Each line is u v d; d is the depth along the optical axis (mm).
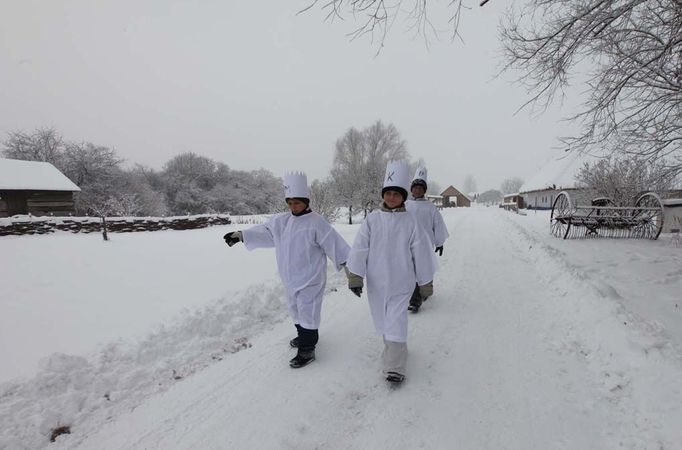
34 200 23000
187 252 8828
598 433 2436
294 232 3553
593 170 14438
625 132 6430
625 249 8594
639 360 3055
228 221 21859
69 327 4055
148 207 36969
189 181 53219
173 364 3523
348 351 3781
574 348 3625
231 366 3510
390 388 3084
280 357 3684
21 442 2420
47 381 2934
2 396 2734
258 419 2689
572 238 10852
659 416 2447
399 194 3293
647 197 11242
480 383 3109
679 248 8609
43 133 36781
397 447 2389
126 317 4391
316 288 3553
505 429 2521
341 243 3586
